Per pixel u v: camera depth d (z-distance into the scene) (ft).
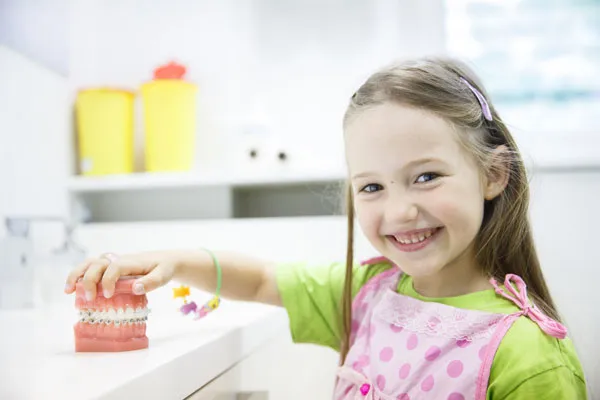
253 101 4.78
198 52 4.80
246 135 4.60
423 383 2.23
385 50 4.74
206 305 2.59
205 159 4.77
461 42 4.91
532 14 4.86
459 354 2.21
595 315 3.84
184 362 1.86
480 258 2.52
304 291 2.85
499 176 2.49
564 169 3.97
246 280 2.80
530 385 2.05
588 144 4.63
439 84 2.35
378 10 4.76
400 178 2.27
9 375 1.60
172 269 2.39
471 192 2.32
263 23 4.89
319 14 4.84
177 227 4.19
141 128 4.88
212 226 4.16
